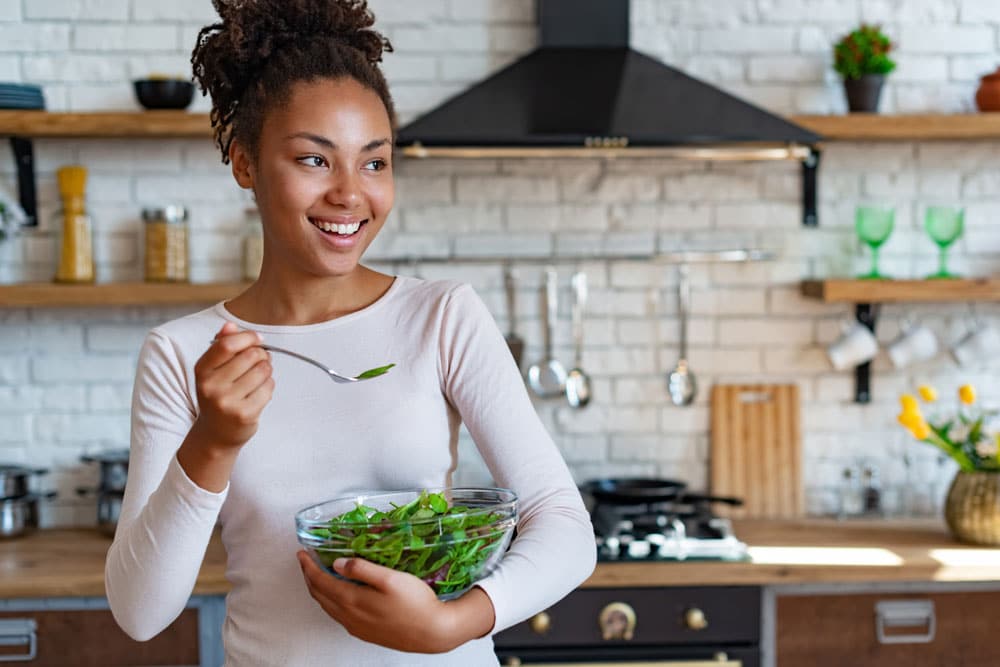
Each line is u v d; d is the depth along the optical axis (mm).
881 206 3205
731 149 2777
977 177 3219
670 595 2590
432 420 1246
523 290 3166
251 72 1225
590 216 3164
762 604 2602
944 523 3076
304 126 1146
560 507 1155
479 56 3111
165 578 1077
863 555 2670
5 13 3031
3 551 2768
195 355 1261
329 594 1000
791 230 3195
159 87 2832
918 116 2918
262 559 1208
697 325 3197
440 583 1016
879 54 3000
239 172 1306
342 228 1172
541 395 3160
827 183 3201
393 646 996
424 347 1254
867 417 3223
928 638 2623
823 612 2619
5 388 3080
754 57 3154
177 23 3064
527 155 2719
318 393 1235
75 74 3051
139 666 2520
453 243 3146
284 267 1265
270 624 1203
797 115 2922
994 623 2635
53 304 2824
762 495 3178
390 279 1320
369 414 1224
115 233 3080
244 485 1208
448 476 1272
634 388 3189
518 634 2568
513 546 1112
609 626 2572
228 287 2852
